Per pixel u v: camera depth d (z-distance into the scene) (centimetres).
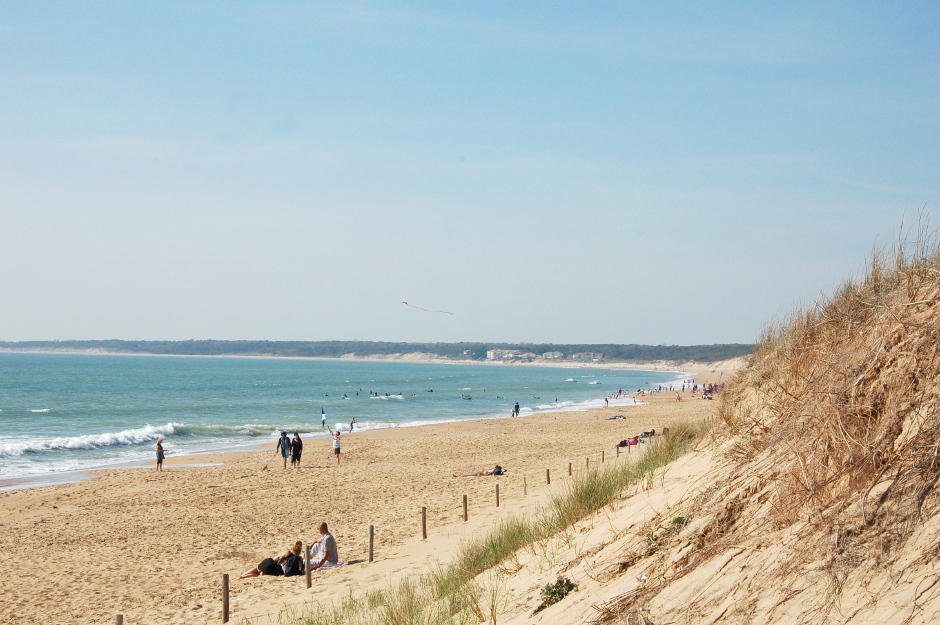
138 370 17838
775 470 485
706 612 395
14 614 1159
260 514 1955
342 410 6994
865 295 573
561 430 4441
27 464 3244
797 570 371
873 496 374
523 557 789
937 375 404
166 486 2502
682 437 1272
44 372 15500
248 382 12738
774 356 771
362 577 1175
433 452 3369
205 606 1145
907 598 305
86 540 1708
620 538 605
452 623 666
